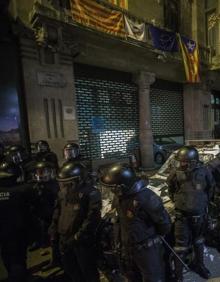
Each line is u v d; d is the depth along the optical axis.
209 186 2.88
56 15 6.02
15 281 2.64
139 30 8.06
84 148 7.93
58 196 2.48
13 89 6.11
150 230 1.96
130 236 1.93
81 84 7.83
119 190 1.89
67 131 6.95
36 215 2.86
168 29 9.48
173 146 11.14
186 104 11.77
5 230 2.58
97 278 2.36
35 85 6.35
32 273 3.06
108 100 8.60
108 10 7.16
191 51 9.88
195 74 10.02
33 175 2.96
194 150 2.82
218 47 11.76
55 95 6.71
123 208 1.96
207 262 3.08
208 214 3.14
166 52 9.02
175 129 11.53
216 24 11.72
